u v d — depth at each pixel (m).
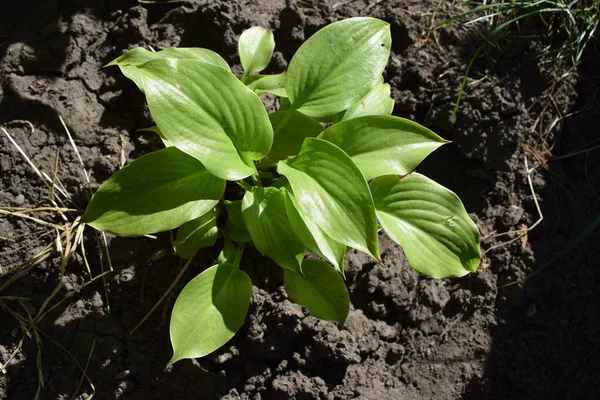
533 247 1.14
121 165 1.05
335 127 0.98
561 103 1.19
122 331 1.02
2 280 1.00
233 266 0.98
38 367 1.00
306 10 1.16
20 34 1.08
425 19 1.19
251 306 1.02
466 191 1.14
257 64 1.06
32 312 1.00
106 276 1.02
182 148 0.90
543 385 1.11
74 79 1.08
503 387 1.11
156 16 1.13
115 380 1.01
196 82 0.91
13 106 1.06
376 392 1.05
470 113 1.13
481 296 1.11
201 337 0.93
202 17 1.12
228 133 0.93
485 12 1.20
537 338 1.12
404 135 0.97
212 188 0.95
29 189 1.03
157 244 1.03
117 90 1.09
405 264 1.08
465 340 1.10
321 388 1.03
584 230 1.16
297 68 0.98
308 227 0.91
